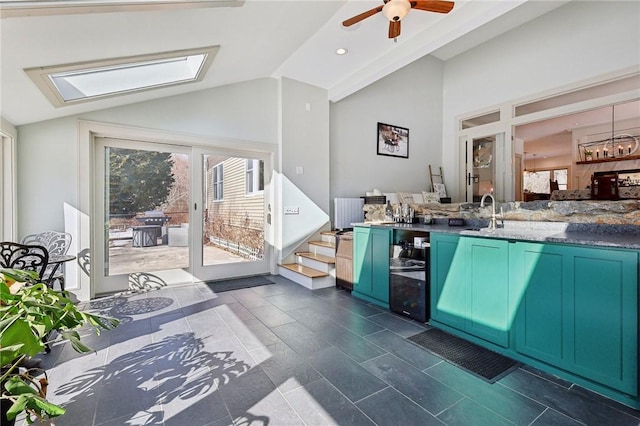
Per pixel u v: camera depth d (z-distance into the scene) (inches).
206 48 115.6
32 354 33.4
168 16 84.0
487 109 238.5
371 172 229.9
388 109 238.7
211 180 172.6
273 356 88.4
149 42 96.5
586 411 64.6
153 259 158.2
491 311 91.3
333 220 211.0
